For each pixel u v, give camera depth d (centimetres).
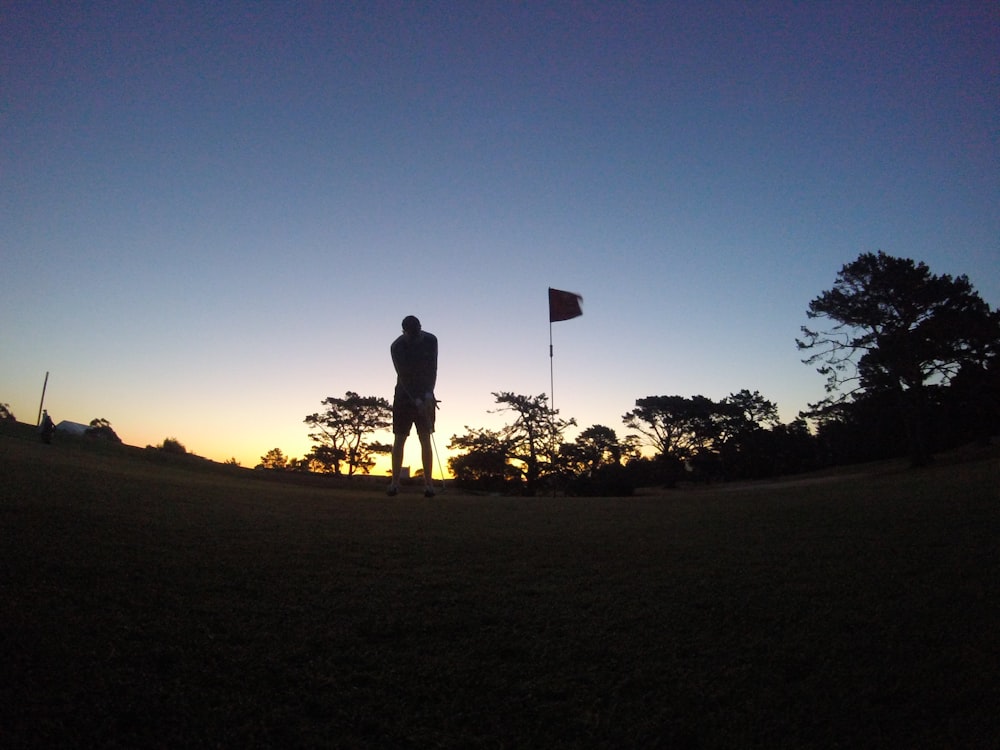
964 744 390
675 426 7469
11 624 462
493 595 588
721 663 479
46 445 2484
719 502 1212
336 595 568
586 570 668
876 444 6975
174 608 518
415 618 531
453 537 791
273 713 402
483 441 5669
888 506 1032
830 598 592
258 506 962
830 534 827
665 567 680
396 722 405
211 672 436
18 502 755
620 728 407
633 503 1221
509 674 460
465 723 409
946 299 4488
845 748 391
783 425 8038
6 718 375
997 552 714
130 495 921
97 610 500
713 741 397
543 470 5597
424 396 1338
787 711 424
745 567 682
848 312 4603
